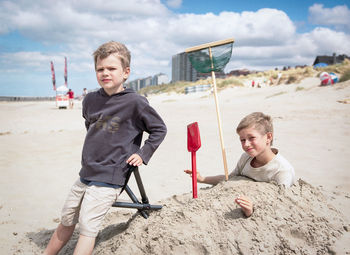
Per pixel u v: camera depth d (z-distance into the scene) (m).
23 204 3.69
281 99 15.14
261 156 2.39
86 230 2.04
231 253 1.98
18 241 2.77
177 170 4.93
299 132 7.47
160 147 6.82
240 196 2.13
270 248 1.97
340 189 3.68
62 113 18.00
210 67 2.82
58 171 5.11
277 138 6.89
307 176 4.21
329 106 11.48
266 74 35.47
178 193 3.88
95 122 2.19
